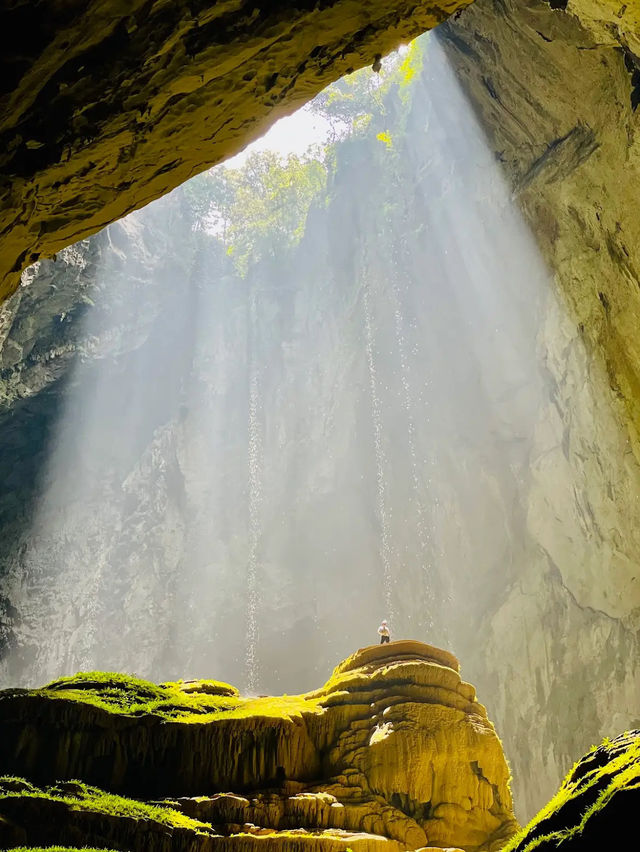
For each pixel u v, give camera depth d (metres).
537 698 25.22
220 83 4.86
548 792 23.77
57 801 9.02
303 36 4.77
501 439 29.42
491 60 20.41
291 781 11.32
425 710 11.95
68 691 12.69
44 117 4.55
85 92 4.50
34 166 4.79
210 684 15.19
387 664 13.35
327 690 13.36
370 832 10.45
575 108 18.77
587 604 24.20
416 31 5.09
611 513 22.55
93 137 4.80
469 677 28.16
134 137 4.98
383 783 11.26
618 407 21.06
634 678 21.67
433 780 11.42
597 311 20.95
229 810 10.38
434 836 10.84
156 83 4.64
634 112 15.50
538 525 26.58
